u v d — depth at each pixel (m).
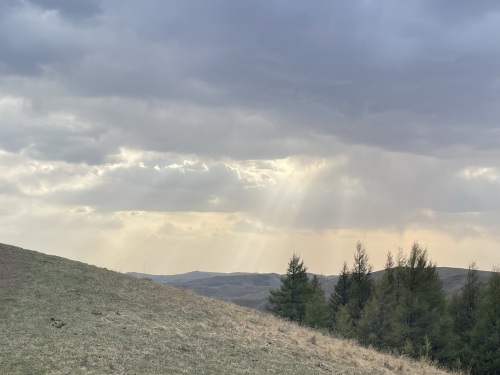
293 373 14.69
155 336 16.45
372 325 39.97
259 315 26.42
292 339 20.17
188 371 13.25
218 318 21.73
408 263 42.28
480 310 39.97
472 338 38.22
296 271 50.56
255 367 14.66
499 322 37.09
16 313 17.03
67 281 23.16
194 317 21.05
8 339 13.98
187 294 26.86
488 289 40.72
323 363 16.56
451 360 39.03
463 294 51.03
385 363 19.28
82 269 26.66
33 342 13.92
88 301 20.33
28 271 23.81
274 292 50.72
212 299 27.81
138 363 13.25
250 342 17.89
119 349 14.30
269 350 17.16
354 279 55.12
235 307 26.97
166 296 24.58
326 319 45.94
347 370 16.25
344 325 41.69
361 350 21.95
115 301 21.27
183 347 15.59
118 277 26.69
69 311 18.25
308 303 46.72
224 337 18.05
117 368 12.58
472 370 37.53
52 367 12.02
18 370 11.57
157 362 13.61
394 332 38.03
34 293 20.17
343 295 56.16
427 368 21.47
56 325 16.08
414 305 39.50
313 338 20.91
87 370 12.09
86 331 15.80
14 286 20.86
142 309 20.75
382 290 43.09
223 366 14.25
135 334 16.31
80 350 13.64
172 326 18.42
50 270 24.72
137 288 24.94
